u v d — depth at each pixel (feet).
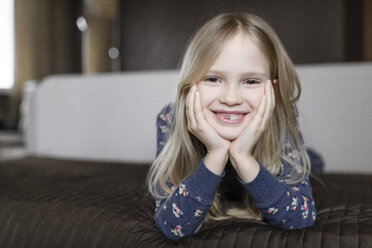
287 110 2.13
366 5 7.16
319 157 3.76
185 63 2.07
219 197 2.35
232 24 1.92
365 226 1.79
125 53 8.38
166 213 1.90
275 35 2.07
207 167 1.86
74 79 5.28
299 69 4.29
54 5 19.02
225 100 1.85
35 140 5.43
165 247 1.88
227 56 1.85
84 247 1.98
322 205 2.26
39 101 5.38
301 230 1.82
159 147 2.49
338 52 6.56
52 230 2.08
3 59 16.96
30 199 2.43
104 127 5.09
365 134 4.05
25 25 17.69
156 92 4.83
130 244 1.93
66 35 19.69
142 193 2.71
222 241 1.79
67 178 3.23
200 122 1.89
